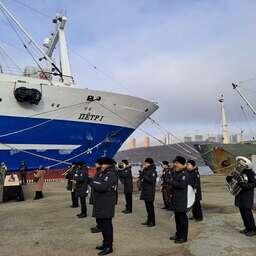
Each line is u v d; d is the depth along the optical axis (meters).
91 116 26.70
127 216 12.85
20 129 24.17
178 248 8.52
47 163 25.42
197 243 8.80
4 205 17.00
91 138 26.98
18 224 12.05
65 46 30.33
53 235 10.26
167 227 10.91
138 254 8.16
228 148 34.84
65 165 26.09
